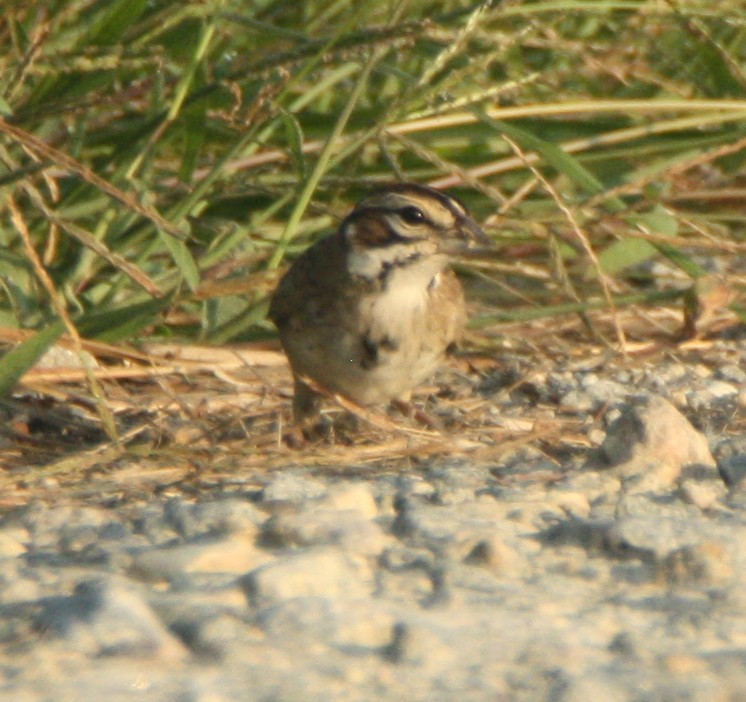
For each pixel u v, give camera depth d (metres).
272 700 5.96
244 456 9.42
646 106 12.88
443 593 6.99
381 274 9.90
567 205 12.36
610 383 11.33
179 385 11.04
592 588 7.14
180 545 7.47
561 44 12.55
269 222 12.91
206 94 11.52
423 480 8.88
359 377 10.05
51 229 11.35
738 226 14.45
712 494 8.33
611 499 8.44
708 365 12.09
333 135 11.31
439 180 13.33
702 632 6.65
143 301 11.28
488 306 12.84
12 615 6.64
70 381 10.65
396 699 5.98
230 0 12.85
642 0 13.38
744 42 15.03
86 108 11.20
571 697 5.96
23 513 8.23
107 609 6.58
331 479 8.98
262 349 11.81
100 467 9.29
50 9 12.33
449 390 11.34
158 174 12.97
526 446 9.70
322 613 6.66
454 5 13.48
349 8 13.48
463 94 12.87
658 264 14.07
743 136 13.29
